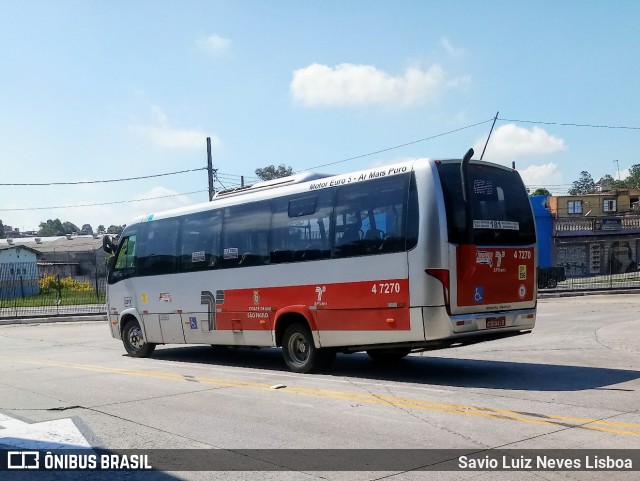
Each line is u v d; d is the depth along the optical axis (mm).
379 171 10195
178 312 13828
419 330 9391
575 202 61344
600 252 49844
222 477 5535
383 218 9984
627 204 62469
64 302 35188
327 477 5449
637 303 26438
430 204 9406
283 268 11555
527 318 10336
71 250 65000
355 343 10320
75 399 9188
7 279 39188
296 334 11453
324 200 10977
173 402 8812
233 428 7199
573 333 16719
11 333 23219
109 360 14320
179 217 14047
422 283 9352
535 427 6883
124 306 15320
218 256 12953
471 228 9453
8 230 116375
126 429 7293
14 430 7340
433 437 6578
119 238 15961
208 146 37406
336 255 10625
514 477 5328
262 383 10242
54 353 16078
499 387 9336
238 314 12430
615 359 12055
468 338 9672
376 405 8211
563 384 9461
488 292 9766
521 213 10461
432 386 9562
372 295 10023
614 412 7531
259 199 12242
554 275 37406
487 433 6680
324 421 7410
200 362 13750
